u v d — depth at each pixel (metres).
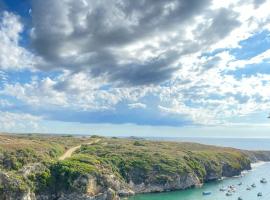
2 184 137.38
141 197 173.00
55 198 154.00
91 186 158.25
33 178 152.25
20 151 166.38
